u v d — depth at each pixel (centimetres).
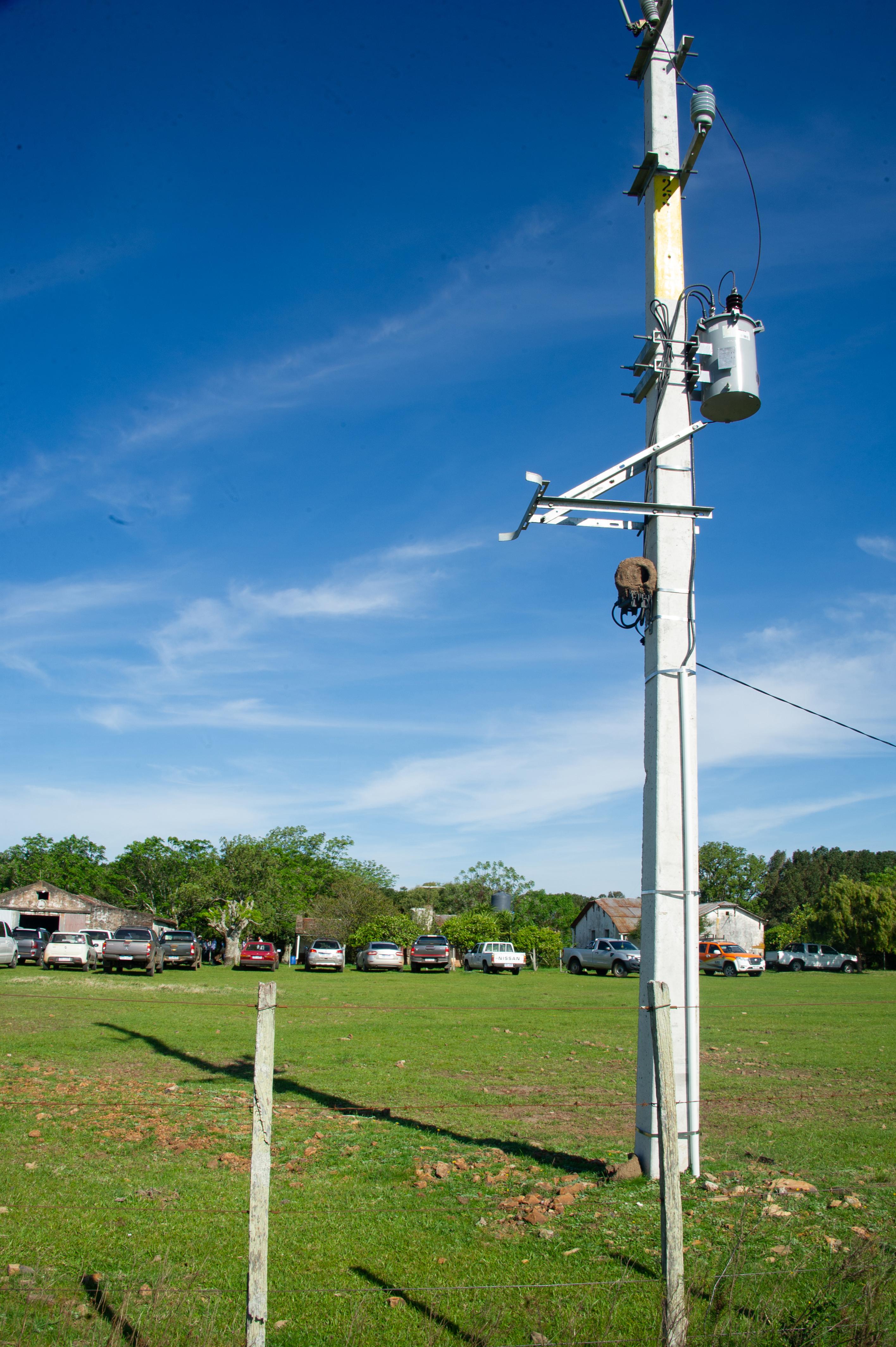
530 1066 1182
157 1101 889
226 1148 722
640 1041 675
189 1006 1812
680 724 720
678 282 771
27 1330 394
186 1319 405
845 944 5347
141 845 6869
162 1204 577
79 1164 664
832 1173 675
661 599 731
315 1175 654
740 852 7506
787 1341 404
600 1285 455
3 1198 580
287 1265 481
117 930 3123
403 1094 973
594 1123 851
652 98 784
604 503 723
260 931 5234
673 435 758
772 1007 2155
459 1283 463
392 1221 554
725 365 745
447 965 4156
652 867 701
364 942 5206
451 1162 690
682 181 776
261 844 5303
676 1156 388
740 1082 1090
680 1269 379
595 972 4159
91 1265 473
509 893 6781
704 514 738
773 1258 496
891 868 7981
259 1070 368
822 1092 1030
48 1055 1155
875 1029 1658
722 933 6097
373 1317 421
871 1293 421
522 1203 588
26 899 5412
